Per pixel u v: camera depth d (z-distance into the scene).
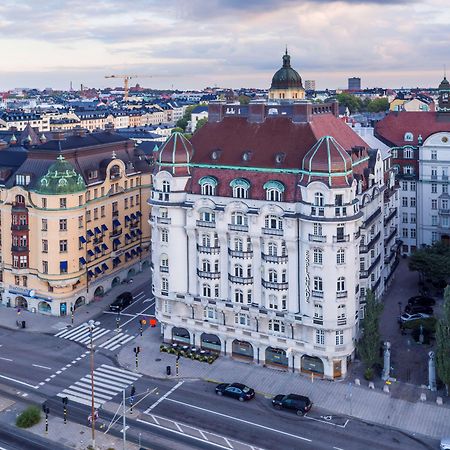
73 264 141.75
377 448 92.06
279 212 110.38
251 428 97.50
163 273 123.62
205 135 123.50
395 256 159.00
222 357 120.44
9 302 147.25
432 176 165.50
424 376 111.38
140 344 126.81
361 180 119.06
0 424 98.69
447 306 102.00
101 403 105.38
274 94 141.62
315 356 112.00
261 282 114.94
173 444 93.38
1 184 144.75
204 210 117.62
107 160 155.62
